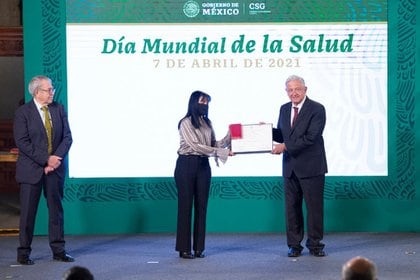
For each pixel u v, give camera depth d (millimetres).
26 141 8688
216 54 10312
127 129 10375
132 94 10359
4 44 14578
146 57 10320
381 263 8719
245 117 10336
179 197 9008
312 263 8742
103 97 10336
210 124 9078
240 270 8422
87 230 10516
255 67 10312
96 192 10453
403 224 10531
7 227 11344
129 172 10438
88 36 10305
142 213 10516
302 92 8883
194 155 8961
